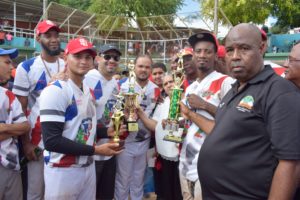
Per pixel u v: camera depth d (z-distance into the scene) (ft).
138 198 15.84
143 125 15.05
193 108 11.09
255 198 6.69
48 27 13.26
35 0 73.36
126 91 15.08
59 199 10.44
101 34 75.10
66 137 10.24
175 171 14.53
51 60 13.80
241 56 6.97
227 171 6.96
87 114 10.69
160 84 17.95
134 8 92.79
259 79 6.83
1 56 12.04
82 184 10.77
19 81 13.24
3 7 74.38
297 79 8.95
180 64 12.67
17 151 12.07
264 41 7.45
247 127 6.72
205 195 7.67
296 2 61.57
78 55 10.31
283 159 6.15
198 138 10.80
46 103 9.84
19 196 12.25
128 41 74.02
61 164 10.34
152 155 16.05
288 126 6.17
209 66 11.10
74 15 64.13
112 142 11.03
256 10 57.77
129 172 15.29
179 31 69.41
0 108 11.44
